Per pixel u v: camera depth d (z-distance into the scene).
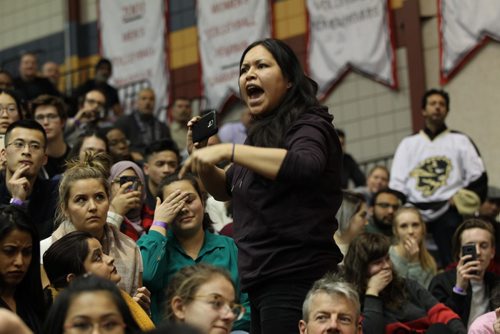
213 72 18.14
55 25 20.19
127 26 19.19
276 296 5.82
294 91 5.97
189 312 5.49
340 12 16.97
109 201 7.50
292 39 17.42
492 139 15.66
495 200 13.26
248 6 17.86
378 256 8.49
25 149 8.26
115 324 4.65
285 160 5.50
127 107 18.95
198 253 7.97
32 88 15.99
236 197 5.97
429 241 13.43
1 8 20.91
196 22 18.42
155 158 10.32
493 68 15.73
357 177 14.28
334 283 6.25
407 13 16.39
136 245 7.52
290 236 5.78
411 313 8.59
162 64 18.73
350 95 16.86
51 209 8.27
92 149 9.92
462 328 8.61
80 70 19.56
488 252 9.28
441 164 13.15
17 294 6.35
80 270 6.59
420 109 16.17
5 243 6.26
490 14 15.77
